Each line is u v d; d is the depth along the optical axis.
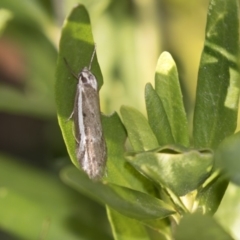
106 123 0.16
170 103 0.15
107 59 0.21
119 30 0.21
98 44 0.21
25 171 0.19
